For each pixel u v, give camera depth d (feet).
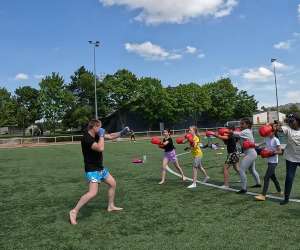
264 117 250.57
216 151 64.34
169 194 27.99
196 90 184.24
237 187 29.89
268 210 22.08
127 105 172.24
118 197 27.45
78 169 46.50
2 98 200.03
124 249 16.31
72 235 18.70
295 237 17.11
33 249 16.87
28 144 117.60
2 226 20.92
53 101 185.06
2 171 46.83
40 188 33.14
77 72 194.29
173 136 141.08
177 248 16.15
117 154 66.33
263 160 48.03
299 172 37.11
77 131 211.61
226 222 19.84
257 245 16.16
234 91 202.39
